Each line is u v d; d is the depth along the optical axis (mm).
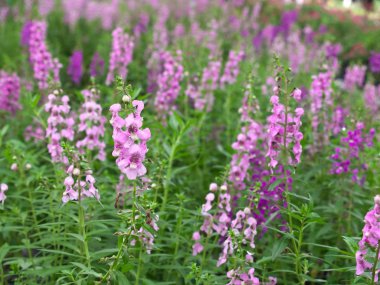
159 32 3305
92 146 1690
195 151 1953
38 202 1704
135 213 1441
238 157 1687
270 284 1531
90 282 1510
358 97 2639
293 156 1522
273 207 1596
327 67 1923
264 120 2020
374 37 5480
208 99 2148
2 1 4652
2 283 1560
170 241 1678
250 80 1809
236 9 5379
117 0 4754
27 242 1571
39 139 1887
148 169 1620
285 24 4211
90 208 1609
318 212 1780
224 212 1560
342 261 1703
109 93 1980
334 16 6203
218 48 2254
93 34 3889
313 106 1923
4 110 2092
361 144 1799
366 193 1812
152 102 2258
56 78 2084
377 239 1386
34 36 2068
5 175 1812
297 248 1552
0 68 2646
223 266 1631
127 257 1436
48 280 1618
